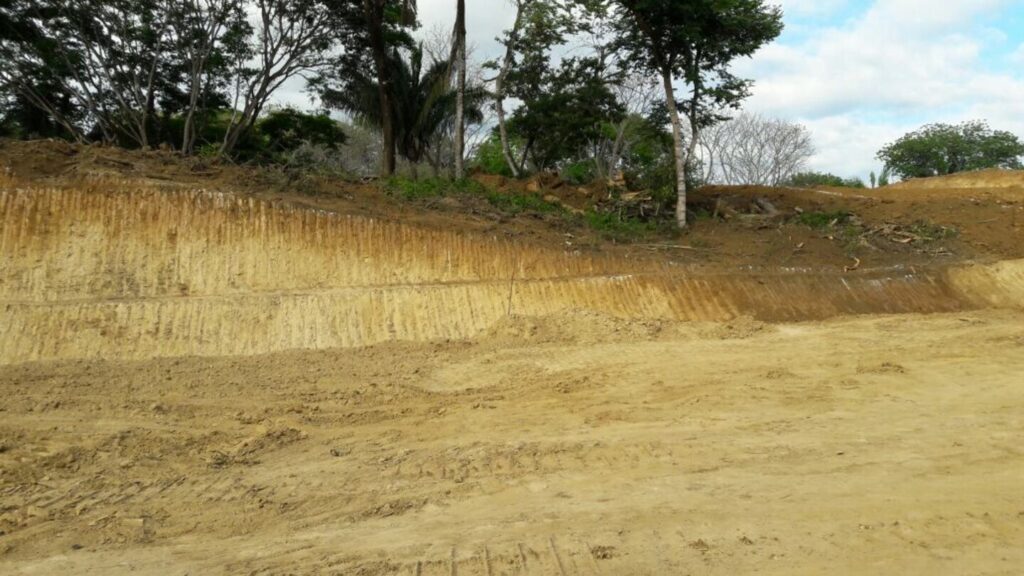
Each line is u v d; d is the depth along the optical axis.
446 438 8.84
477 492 7.16
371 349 13.47
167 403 9.87
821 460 7.91
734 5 19.27
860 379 11.34
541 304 15.58
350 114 25.78
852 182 43.88
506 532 6.21
